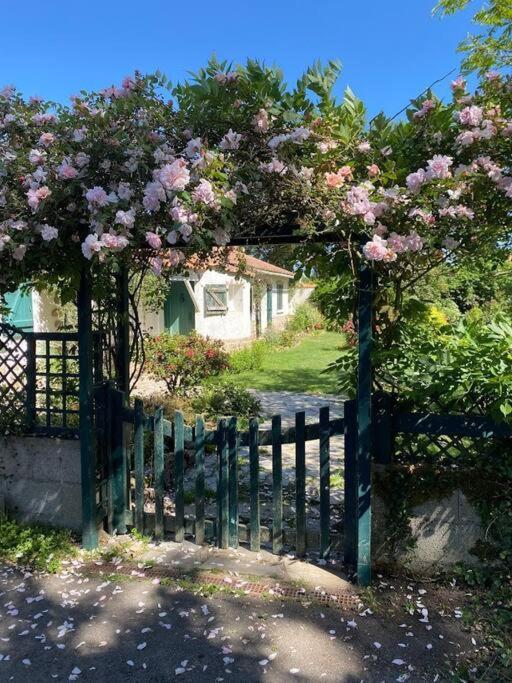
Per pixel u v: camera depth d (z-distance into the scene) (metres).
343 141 2.67
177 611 2.86
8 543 3.57
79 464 3.67
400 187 2.67
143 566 3.34
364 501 3.03
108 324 3.99
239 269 4.16
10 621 2.80
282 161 2.73
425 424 3.02
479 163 2.56
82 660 2.48
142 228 2.86
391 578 3.12
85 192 2.88
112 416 3.75
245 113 2.77
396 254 2.60
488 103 2.63
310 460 5.90
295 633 2.66
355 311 3.26
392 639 2.60
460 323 3.46
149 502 4.43
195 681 2.33
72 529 3.73
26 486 3.81
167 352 8.31
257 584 3.11
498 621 2.69
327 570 3.26
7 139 3.26
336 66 2.74
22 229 2.93
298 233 2.74
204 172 2.68
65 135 3.10
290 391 10.30
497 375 2.81
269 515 4.26
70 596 3.03
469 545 3.01
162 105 2.97
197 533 3.61
